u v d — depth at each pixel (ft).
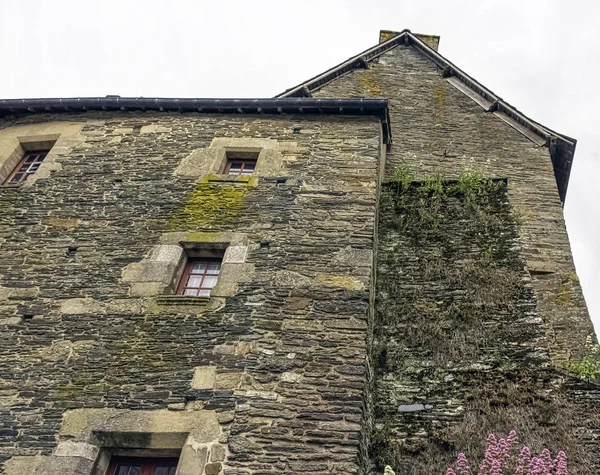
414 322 21.36
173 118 27.30
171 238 21.04
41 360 17.69
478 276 22.47
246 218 21.61
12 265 20.71
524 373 18.90
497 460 15.17
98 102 27.37
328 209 21.75
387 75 40.65
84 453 15.46
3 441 15.87
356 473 14.44
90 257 20.74
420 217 25.57
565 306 25.62
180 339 17.78
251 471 14.58
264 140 25.52
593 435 16.98
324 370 16.66
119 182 23.93
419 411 18.43
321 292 18.75
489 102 37.35
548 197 30.91
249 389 16.30
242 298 18.70
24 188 24.00
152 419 15.90
